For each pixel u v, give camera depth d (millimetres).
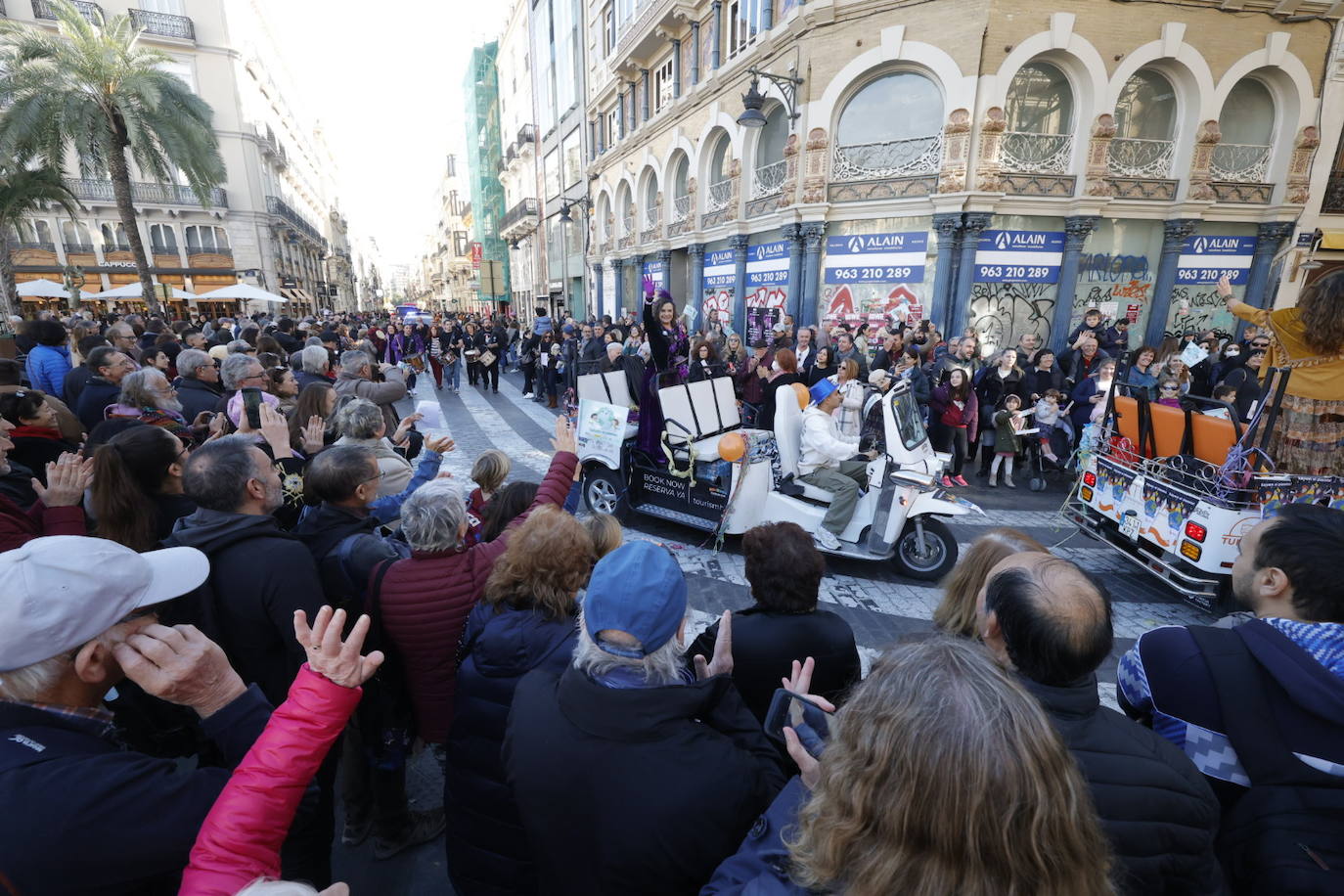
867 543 4684
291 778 1019
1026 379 7688
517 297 43625
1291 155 11789
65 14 14219
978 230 11391
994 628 1314
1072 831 733
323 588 2242
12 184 15820
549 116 30938
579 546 1810
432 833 2465
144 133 15141
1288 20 11172
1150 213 11875
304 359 5730
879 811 760
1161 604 4496
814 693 1876
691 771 1161
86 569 1015
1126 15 10844
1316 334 3363
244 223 30531
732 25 15211
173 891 991
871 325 12641
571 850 1207
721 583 4750
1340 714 1177
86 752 983
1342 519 1438
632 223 21688
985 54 10719
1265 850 1191
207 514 1951
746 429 5332
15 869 829
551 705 1291
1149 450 4633
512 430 10508
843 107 12391
